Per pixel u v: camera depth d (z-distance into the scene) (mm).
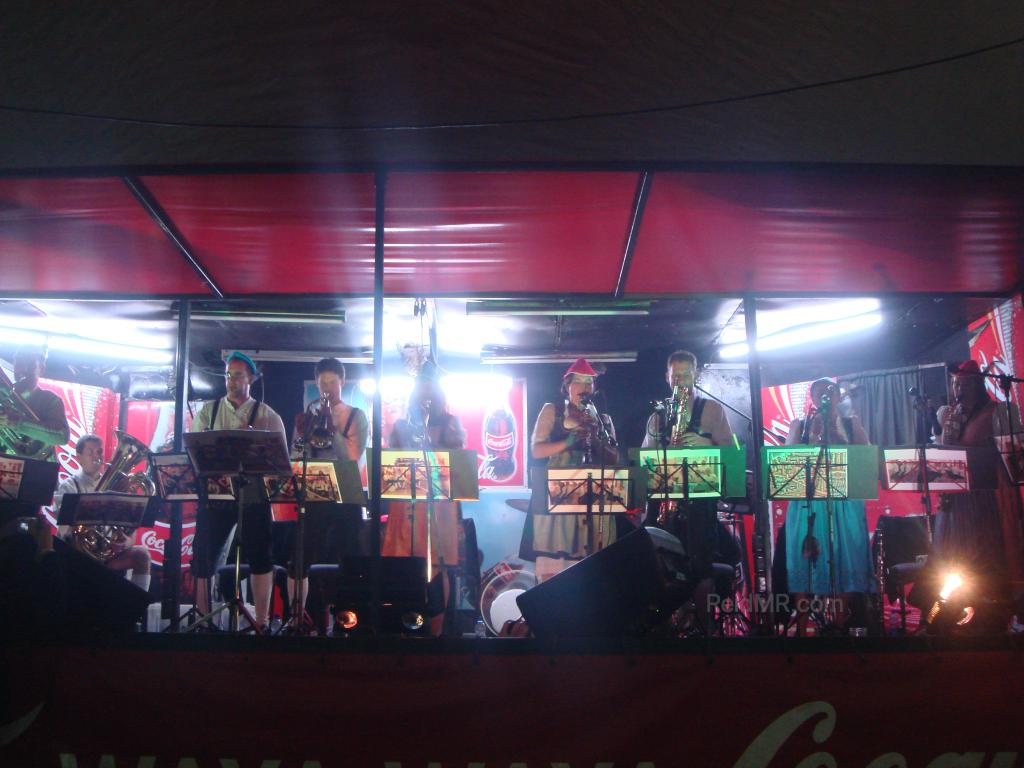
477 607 7523
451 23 4336
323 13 4234
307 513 6758
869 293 7684
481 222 6188
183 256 6770
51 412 7094
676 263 7016
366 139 5121
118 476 6984
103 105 4816
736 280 7422
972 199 5785
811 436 6996
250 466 5551
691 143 5141
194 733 4855
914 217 6066
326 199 5793
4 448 6805
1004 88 4613
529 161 5285
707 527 6328
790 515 6629
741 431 10797
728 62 4508
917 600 6695
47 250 6676
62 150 5184
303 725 4836
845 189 5617
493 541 9805
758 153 5227
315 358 10516
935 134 5020
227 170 5305
